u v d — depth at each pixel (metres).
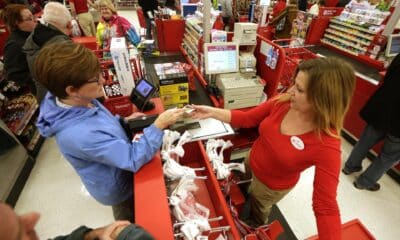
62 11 2.03
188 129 1.60
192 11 3.18
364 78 2.55
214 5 3.86
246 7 4.16
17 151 2.42
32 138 2.75
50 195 2.28
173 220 0.98
